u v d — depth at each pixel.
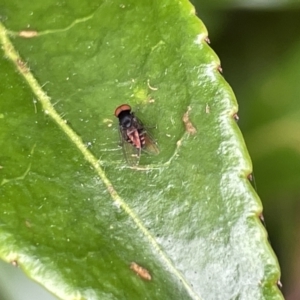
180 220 0.05
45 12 0.06
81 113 0.05
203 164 0.05
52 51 0.06
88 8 0.06
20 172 0.05
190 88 0.05
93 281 0.05
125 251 0.05
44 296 0.07
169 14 0.05
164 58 0.05
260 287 0.05
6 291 0.07
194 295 0.05
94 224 0.05
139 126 0.05
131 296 0.05
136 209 0.05
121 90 0.06
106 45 0.06
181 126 0.05
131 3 0.06
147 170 0.05
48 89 0.06
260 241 0.05
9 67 0.06
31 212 0.05
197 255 0.05
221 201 0.05
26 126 0.05
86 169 0.05
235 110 0.05
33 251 0.05
